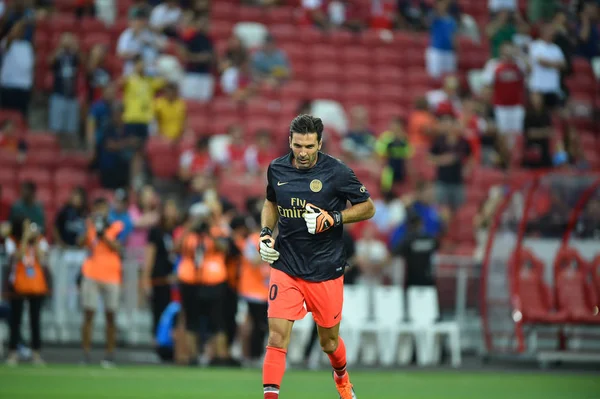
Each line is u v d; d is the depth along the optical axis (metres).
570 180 56.22
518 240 53.88
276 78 80.06
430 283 55.03
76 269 56.88
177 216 53.25
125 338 57.00
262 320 49.62
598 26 92.62
